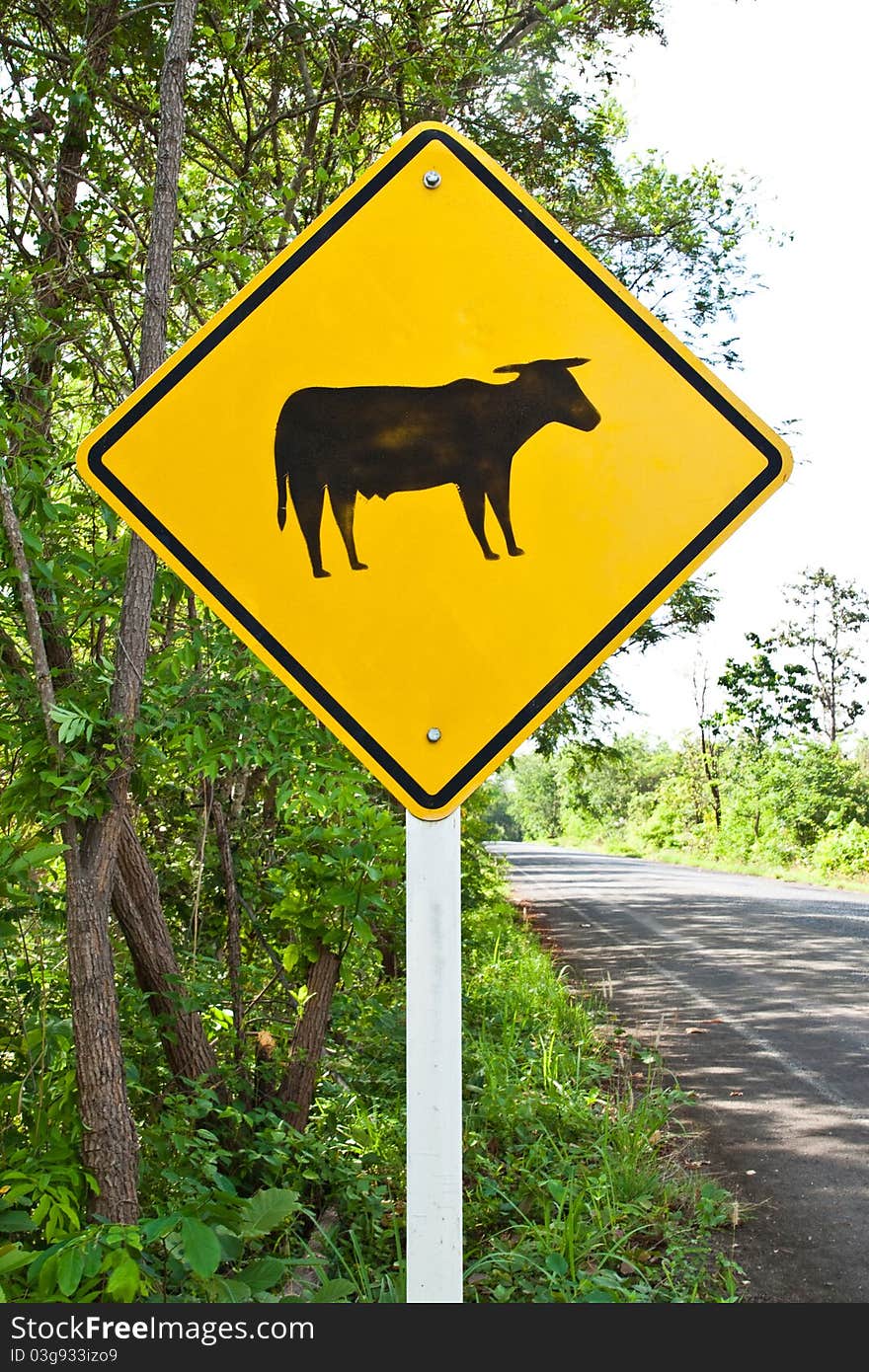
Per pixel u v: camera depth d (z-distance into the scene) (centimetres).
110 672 302
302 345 174
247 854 471
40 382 337
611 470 170
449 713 168
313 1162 390
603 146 841
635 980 1052
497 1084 536
